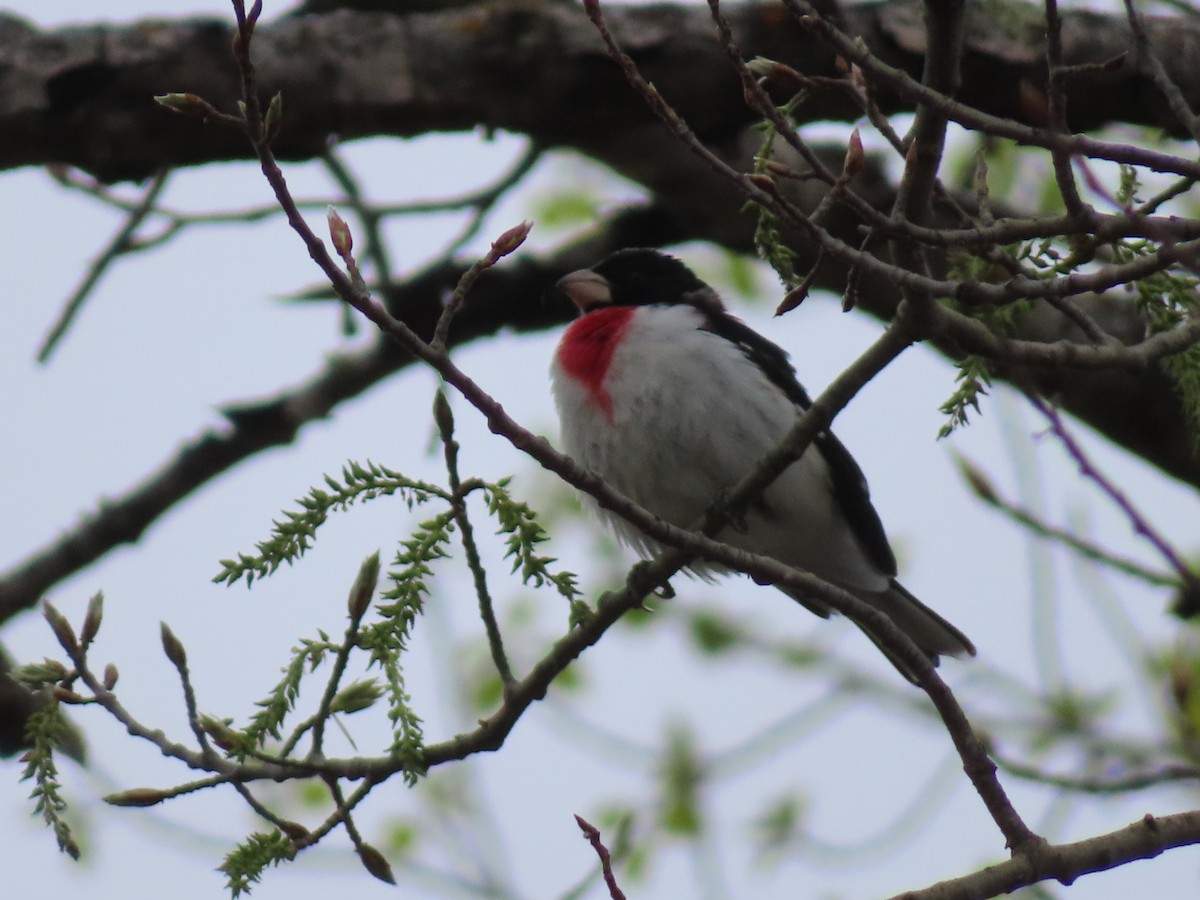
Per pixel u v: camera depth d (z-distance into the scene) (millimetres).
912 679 7203
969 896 6137
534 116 9383
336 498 5969
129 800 6008
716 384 9414
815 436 7293
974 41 9227
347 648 6008
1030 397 6820
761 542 9984
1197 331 6551
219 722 6098
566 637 7203
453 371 5859
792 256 6508
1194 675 9875
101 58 9039
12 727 10867
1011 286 5875
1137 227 5688
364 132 9352
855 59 5605
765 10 9273
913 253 6273
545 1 9422
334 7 10906
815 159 5816
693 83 9312
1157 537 6711
